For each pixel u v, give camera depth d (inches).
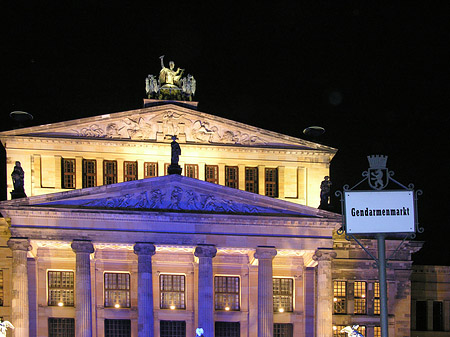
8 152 2677.2
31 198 2358.5
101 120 2743.6
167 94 2837.1
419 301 3157.0
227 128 2819.9
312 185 2849.4
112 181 2728.8
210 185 2492.6
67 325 2628.0
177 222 2464.3
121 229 2428.6
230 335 2728.8
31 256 2546.8
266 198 2516.0
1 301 2613.2
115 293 2689.5
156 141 2751.0
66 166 2711.6
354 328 2235.5
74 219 2399.1
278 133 2834.6
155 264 2726.4
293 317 2760.8
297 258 2790.4
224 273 2753.4
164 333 2704.2
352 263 2839.6
